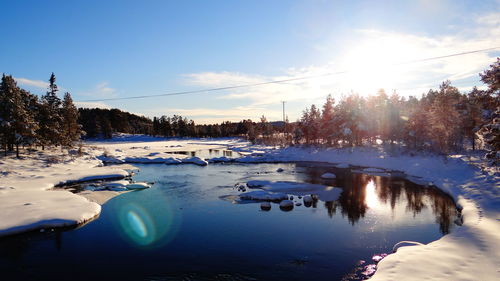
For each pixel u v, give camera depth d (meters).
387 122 56.34
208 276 12.45
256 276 12.36
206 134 167.25
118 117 164.75
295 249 14.89
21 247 15.49
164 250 15.02
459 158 35.84
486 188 22.84
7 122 38.78
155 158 54.41
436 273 10.77
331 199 24.83
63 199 22.88
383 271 11.25
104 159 53.47
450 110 44.38
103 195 26.42
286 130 98.19
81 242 16.11
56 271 12.99
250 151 75.00
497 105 23.33
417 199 24.33
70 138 58.75
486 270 10.80
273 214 20.73
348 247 15.02
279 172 39.88
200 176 37.12
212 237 16.59
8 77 41.38
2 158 38.16
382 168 42.38
